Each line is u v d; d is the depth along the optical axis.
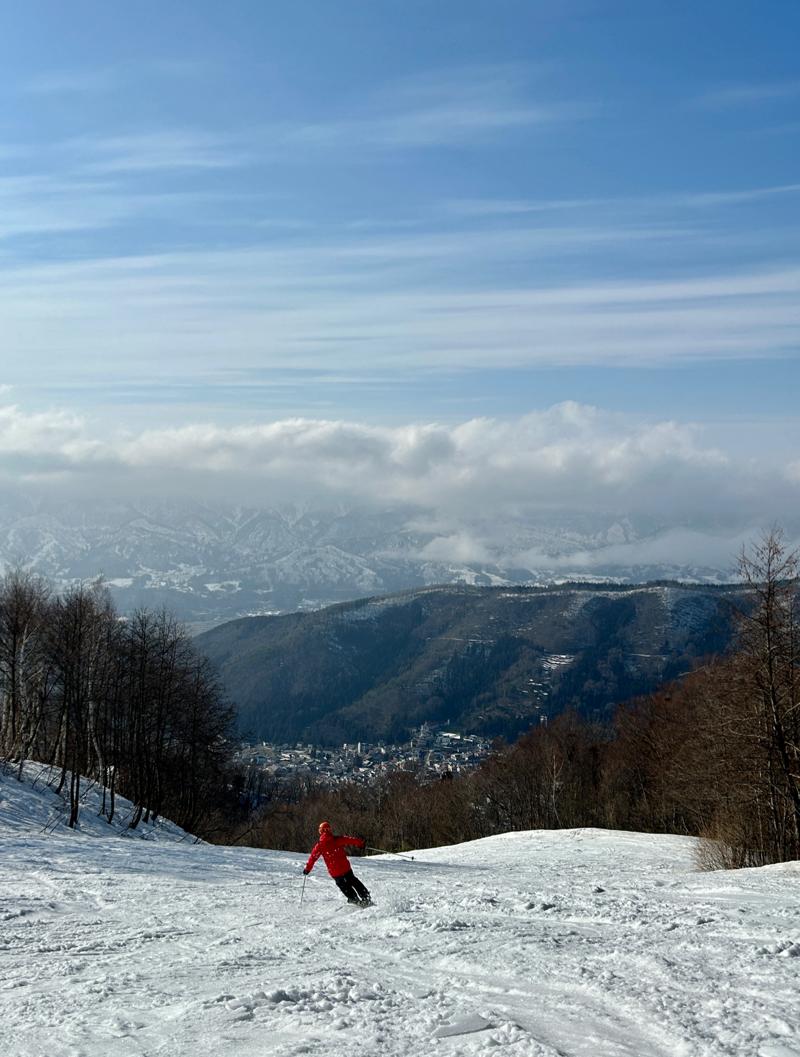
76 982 10.93
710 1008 7.63
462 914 14.63
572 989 8.65
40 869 25.72
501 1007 8.09
